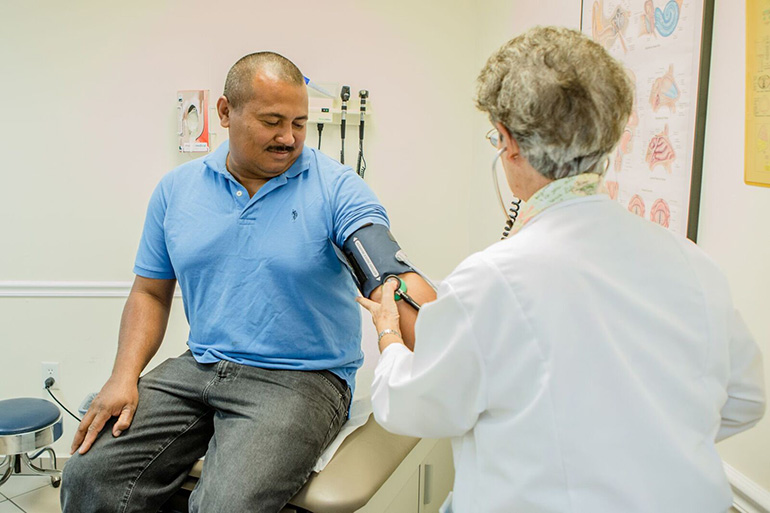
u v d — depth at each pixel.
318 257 1.49
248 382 1.49
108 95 2.51
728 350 0.87
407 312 1.29
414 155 2.62
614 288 0.79
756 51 1.09
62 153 2.53
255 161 1.46
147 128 2.54
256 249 1.50
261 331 1.51
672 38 1.30
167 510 1.50
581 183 0.84
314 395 1.47
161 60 2.50
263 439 1.33
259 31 2.51
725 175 1.19
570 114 0.79
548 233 0.82
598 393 0.78
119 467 1.38
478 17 2.52
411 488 1.68
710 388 0.83
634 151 1.46
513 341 0.79
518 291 0.79
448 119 2.60
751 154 1.11
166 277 1.68
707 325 0.83
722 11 1.18
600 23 1.60
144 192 2.58
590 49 0.82
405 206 2.65
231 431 1.39
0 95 2.49
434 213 2.66
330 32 2.53
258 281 1.50
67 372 2.66
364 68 2.55
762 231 1.10
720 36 1.18
